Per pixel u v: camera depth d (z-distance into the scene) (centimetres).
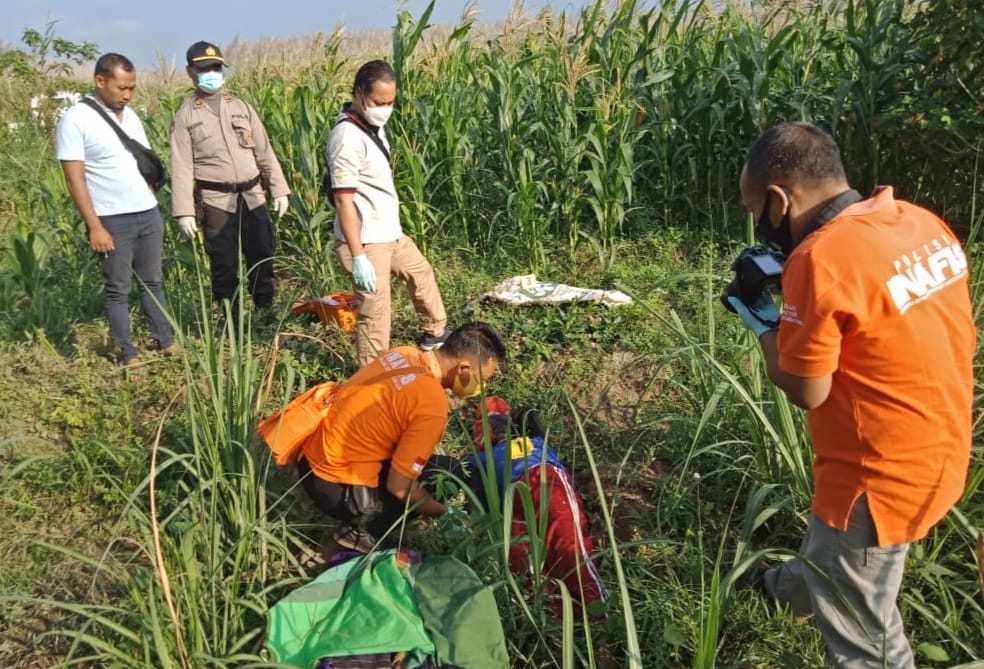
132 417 472
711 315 381
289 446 363
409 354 364
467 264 679
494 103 692
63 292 647
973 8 551
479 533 329
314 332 566
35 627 341
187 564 303
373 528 371
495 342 367
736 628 328
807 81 707
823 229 228
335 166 451
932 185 630
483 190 726
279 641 312
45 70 1285
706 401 418
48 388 507
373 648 303
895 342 225
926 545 346
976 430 362
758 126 657
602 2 749
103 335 586
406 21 689
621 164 644
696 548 366
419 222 662
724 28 789
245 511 354
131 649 304
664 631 302
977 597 329
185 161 543
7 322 599
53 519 405
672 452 432
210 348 383
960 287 239
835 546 253
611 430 461
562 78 698
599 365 518
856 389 234
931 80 606
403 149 672
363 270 459
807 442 356
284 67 855
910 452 234
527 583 339
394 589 323
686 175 719
